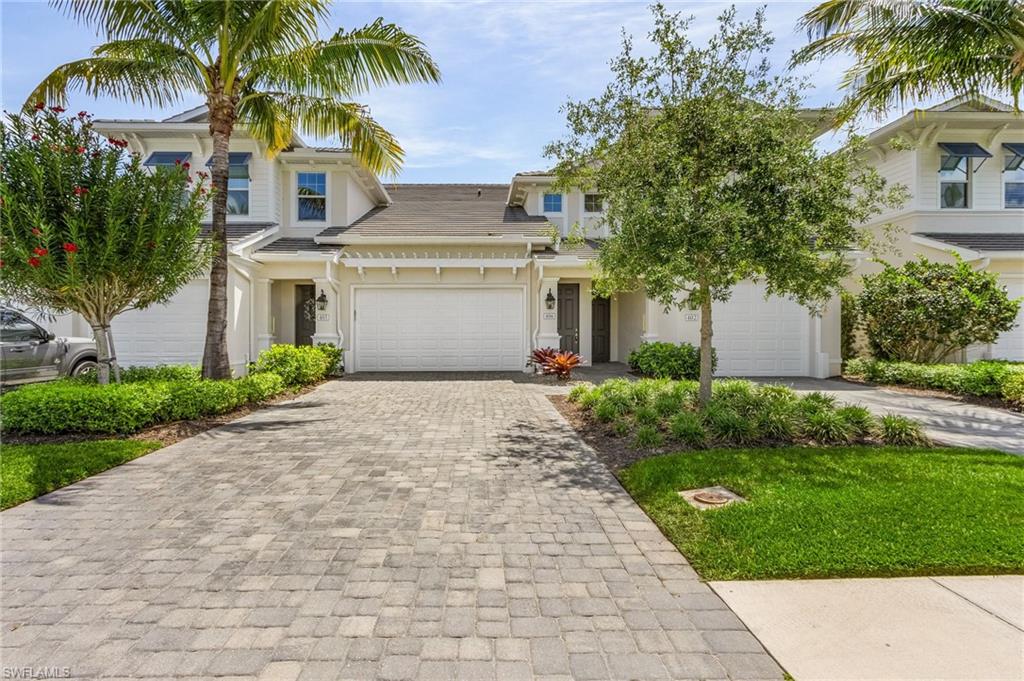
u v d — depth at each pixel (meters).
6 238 6.56
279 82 9.76
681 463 5.34
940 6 7.83
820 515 4.00
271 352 11.34
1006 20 7.84
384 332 14.52
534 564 3.46
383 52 9.48
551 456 6.04
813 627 2.75
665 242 6.10
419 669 2.42
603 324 17.30
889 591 3.09
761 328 13.72
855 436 6.41
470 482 5.11
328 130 10.64
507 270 14.59
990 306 11.42
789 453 5.69
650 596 3.06
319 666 2.44
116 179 7.32
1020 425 7.69
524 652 2.55
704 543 3.67
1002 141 14.50
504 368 14.68
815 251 6.48
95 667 2.43
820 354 13.45
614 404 7.82
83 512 4.31
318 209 15.50
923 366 11.70
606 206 8.29
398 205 18.27
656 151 6.36
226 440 6.75
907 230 14.74
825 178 6.17
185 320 12.35
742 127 6.30
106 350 7.95
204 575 3.29
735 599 3.02
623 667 2.44
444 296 14.57
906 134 14.55
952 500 4.27
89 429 6.68
